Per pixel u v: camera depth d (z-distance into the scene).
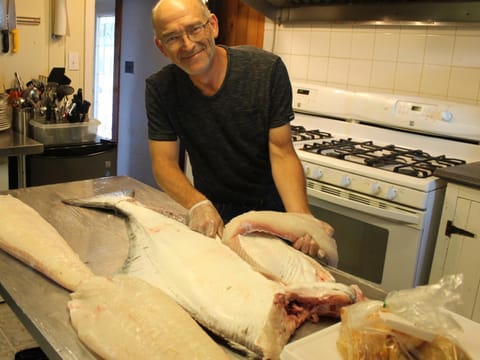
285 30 3.19
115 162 3.00
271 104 1.61
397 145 2.72
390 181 2.12
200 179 1.80
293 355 0.84
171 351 0.88
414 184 2.06
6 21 2.86
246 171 1.72
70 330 0.97
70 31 3.20
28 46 3.04
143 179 4.36
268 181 1.77
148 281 1.11
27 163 2.66
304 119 3.11
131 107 4.37
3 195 1.58
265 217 1.30
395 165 2.32
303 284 1.04
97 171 2.92
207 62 1.46
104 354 0.90
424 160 2.41
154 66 4.05
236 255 1.19
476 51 2.44
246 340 0.92
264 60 1.61
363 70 2.88
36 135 2.79
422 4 2.51
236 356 0.93
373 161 2.32
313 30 3.06
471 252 2.03
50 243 1.24
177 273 1.11
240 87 1.59
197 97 1.62
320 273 1.17
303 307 1.03
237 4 3.31
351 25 2.88
